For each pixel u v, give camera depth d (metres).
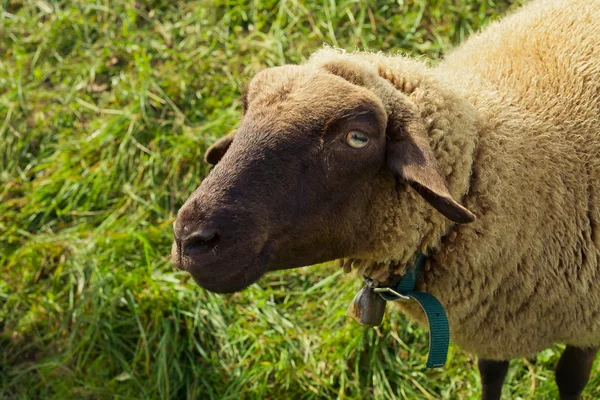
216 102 2.30
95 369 1.93
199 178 2.15
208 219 1.42
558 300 1.55
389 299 1.55
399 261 1.52
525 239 1.52
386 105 1.45
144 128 2.26
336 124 1.42
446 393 1.86
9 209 2.18
